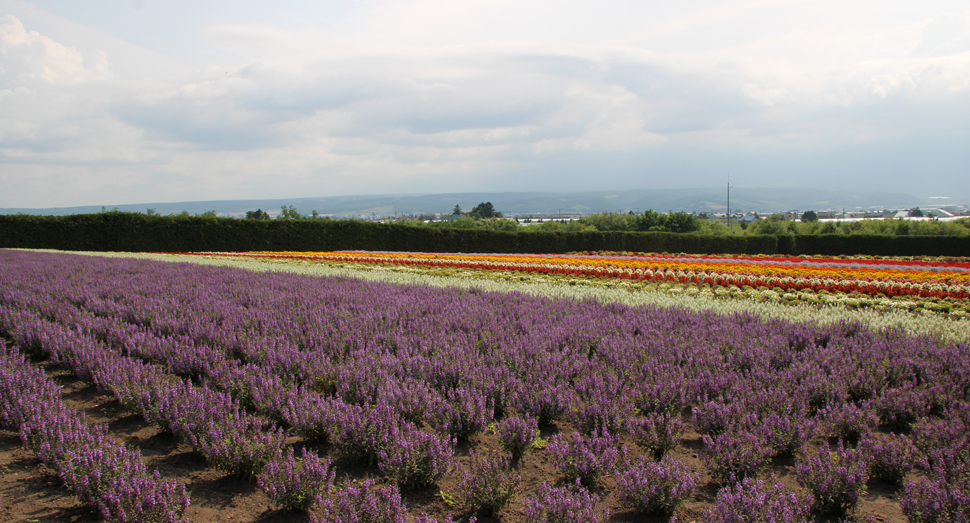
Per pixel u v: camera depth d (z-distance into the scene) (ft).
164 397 13.46
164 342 18.93
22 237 80.53
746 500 9.28
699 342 21.31
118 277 38.42
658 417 13.43
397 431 12.04
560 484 11.60
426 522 8.90
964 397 16.88
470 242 114.52
